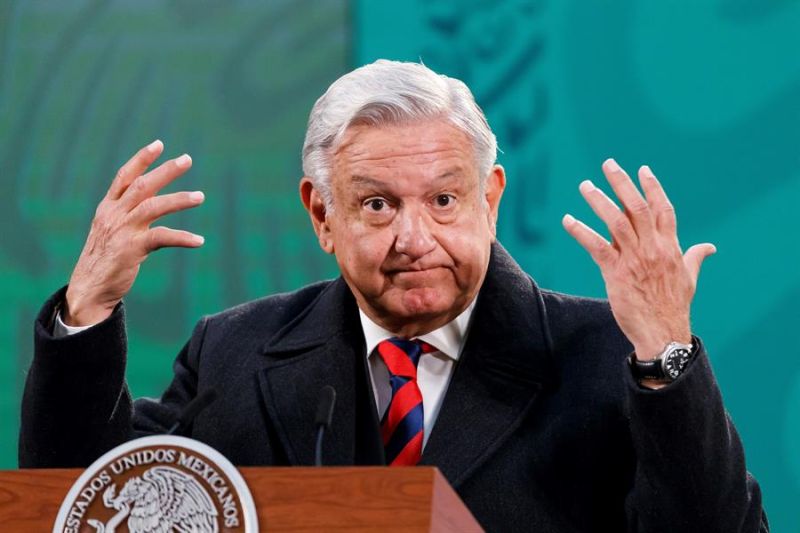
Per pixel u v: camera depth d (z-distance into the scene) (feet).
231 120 57.41
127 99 57.82
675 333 28.99
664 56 54.44
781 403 51.96
